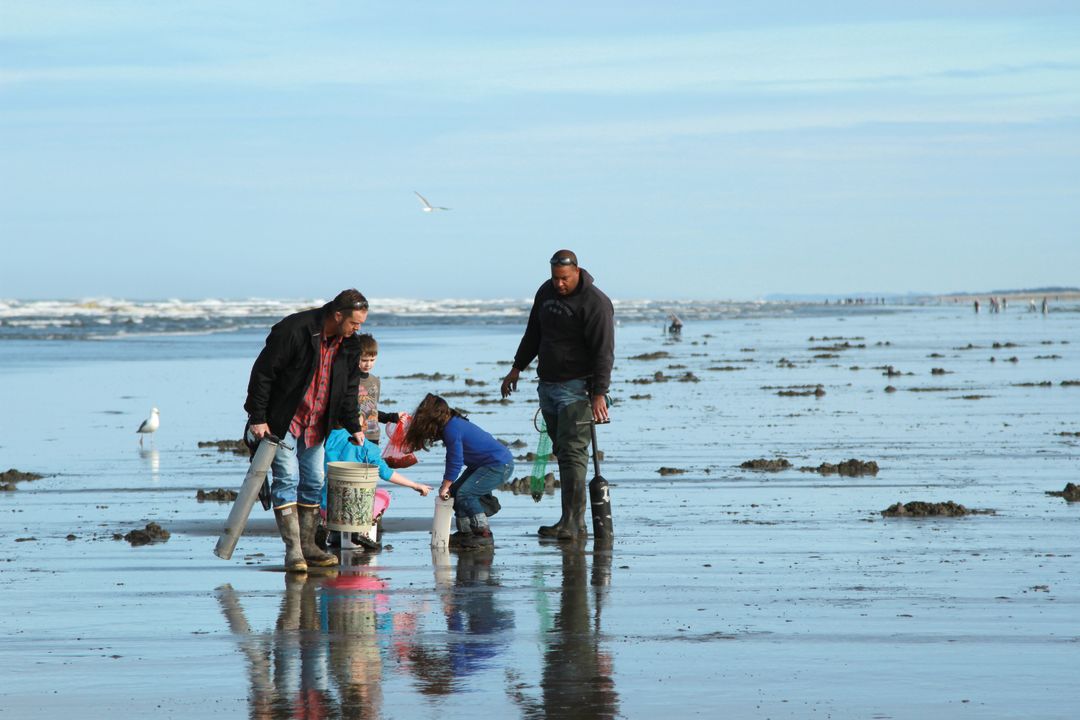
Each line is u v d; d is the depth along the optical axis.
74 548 31.14
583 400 33.09
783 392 88.56
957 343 176.12
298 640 21.34
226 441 59.59
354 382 29.55
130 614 23.50
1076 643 20.67
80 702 17.66
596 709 17.16
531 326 34.78
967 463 47.81
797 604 23.89
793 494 40.12
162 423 70.75
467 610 23.70
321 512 32.12
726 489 41.56
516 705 17.38
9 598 25.00
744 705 17.30
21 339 199.62
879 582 25.91
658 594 25.00
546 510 37.94
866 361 132.00
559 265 32.94
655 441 58.09
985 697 17.58
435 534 31.77
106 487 43.84
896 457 50.25
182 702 17.61
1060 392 85.81
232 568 28.50
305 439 28.95
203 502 39.97
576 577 26.92
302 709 17.25
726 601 24.25
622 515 36.12
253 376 28.44
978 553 29.16
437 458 51.78
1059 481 42.31
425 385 100.94
